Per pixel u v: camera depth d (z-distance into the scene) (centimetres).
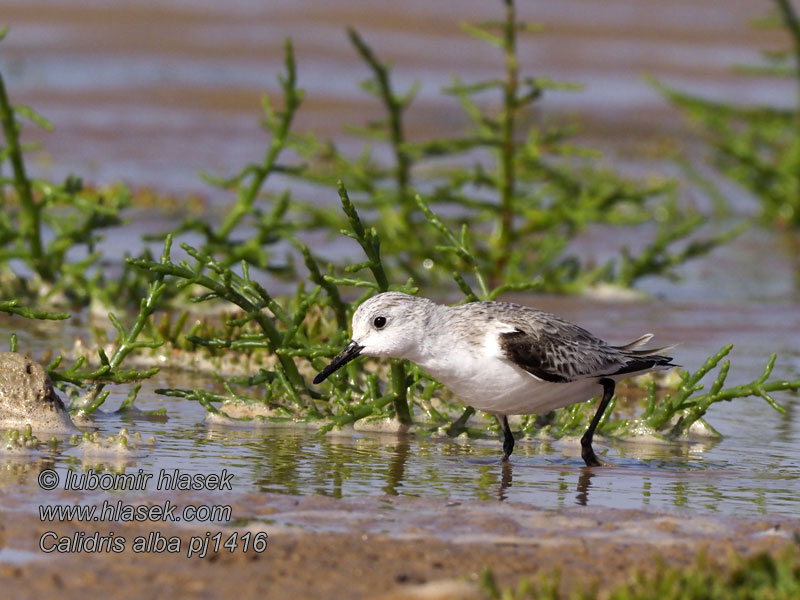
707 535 797
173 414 1117
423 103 3816
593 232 2447
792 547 758
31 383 1007
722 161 2695
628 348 1046
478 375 955
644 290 1931
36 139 2962
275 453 988
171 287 1627
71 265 1639
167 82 3825
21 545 725
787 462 1034
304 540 755
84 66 3962
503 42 1827
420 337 958
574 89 1809
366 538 764
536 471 973
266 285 1812
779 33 5372
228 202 2477
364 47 1827
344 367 1141
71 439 988
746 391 1093
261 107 3616
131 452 955
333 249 2098
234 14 5000
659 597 666
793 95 4334
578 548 760
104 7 4894
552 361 948
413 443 1061
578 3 5688
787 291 1989
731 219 2684
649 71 4600
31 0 4903
